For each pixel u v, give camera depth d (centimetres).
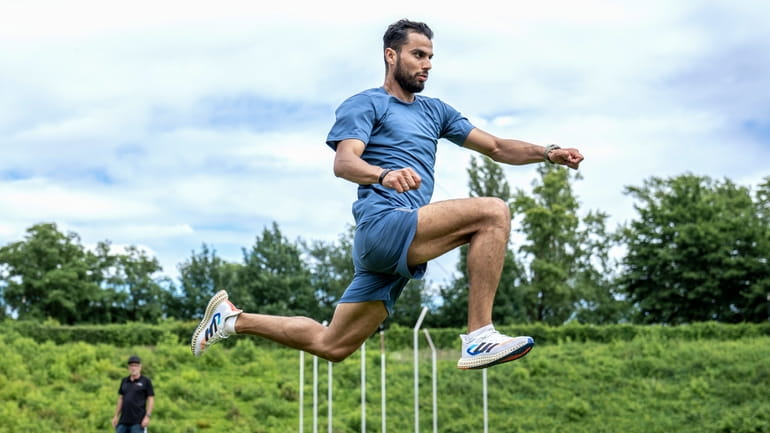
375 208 397
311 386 2161
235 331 455
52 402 1827
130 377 1389
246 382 2175
